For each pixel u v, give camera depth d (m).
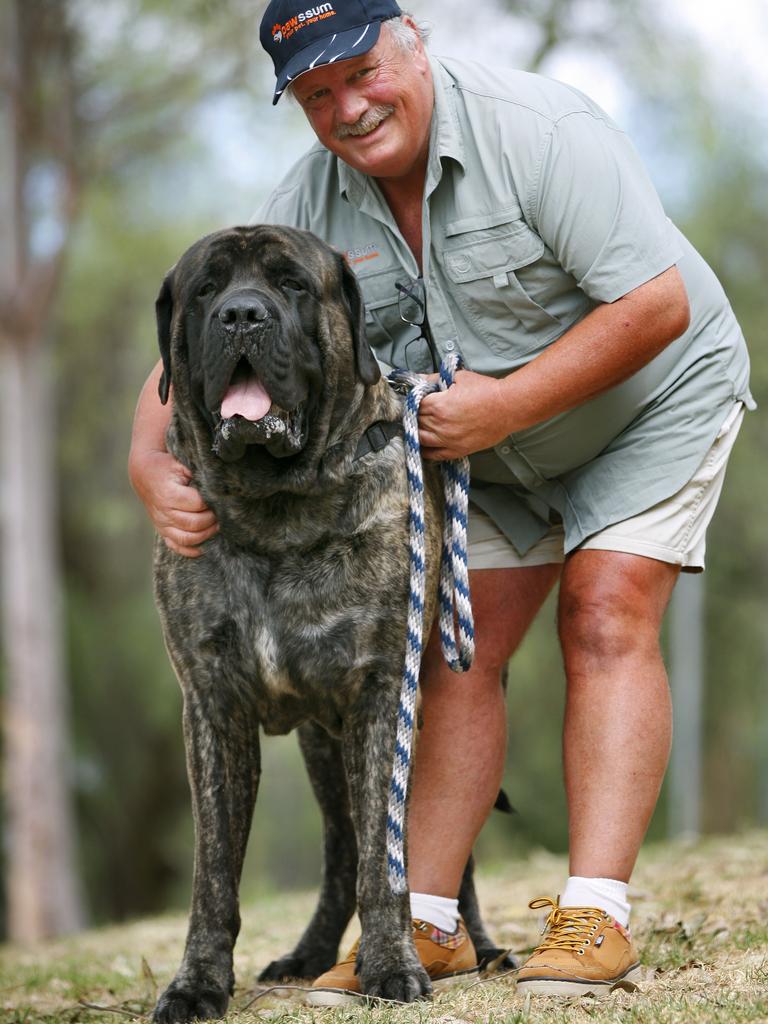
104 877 37.69
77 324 31.47
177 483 6.93
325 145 7.11
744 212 27.73
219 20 23.53
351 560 6.76
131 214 27.67
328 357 6.76
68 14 23.95
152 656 35.31
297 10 6.83
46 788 27.38
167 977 8.85
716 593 32.75
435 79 7.05
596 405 7.07
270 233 6.80
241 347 6.39
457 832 7.36
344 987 6.73
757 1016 5.41
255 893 20.31
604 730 6.71
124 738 36.31
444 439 6.87
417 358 7.60
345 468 6.75
